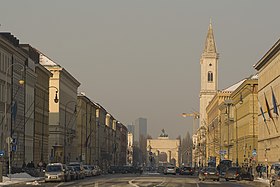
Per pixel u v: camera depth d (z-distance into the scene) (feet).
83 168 373.40
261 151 536.01
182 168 503.61
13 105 398.21
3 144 393.29
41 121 536.83
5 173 349.00
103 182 293.64
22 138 451.12
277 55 461.37
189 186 255.70
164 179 347.36
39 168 399.65
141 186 249.14
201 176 346.74
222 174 439.63
